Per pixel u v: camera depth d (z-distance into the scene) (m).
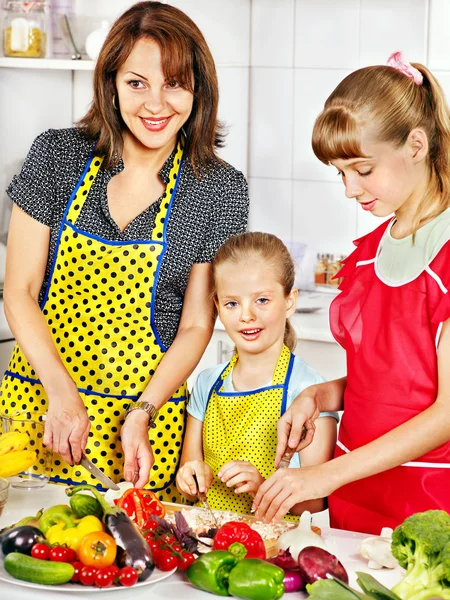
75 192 1.90
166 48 1.71
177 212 1.91
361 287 1.71
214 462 1.96
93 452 1.90
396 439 1.51
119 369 1.89
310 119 3.42
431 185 1.61
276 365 1.94
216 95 1.88
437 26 3.13
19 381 1.95
